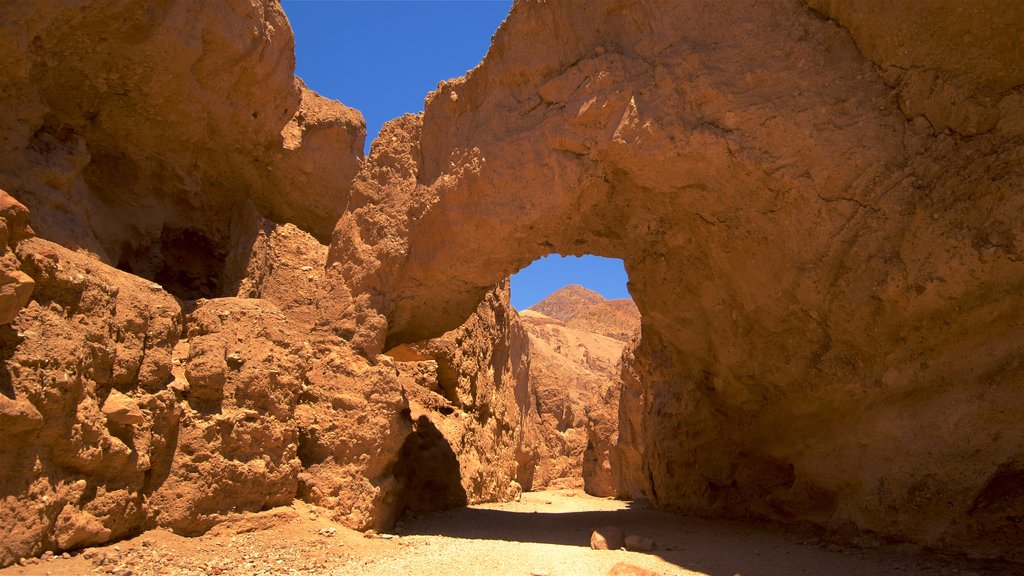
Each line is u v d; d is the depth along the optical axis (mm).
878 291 6781
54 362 5367
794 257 7562
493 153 8734
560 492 23016
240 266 9562
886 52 6641
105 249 8539
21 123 7145
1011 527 6152
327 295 9578
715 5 7488
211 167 10781
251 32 9555
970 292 6223
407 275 9695
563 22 8406
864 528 7316
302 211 12555
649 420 14273
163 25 8391
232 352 7477
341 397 8516
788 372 8422
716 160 7480
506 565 6441
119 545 5828
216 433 6980
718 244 8484
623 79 7828
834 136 6879
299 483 7941
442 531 9141
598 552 7359
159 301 7055
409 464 11195
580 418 28734
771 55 7199
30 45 7512
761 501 10023
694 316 9844
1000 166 6055
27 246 5492
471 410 15773
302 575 5770
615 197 9008
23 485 5059
